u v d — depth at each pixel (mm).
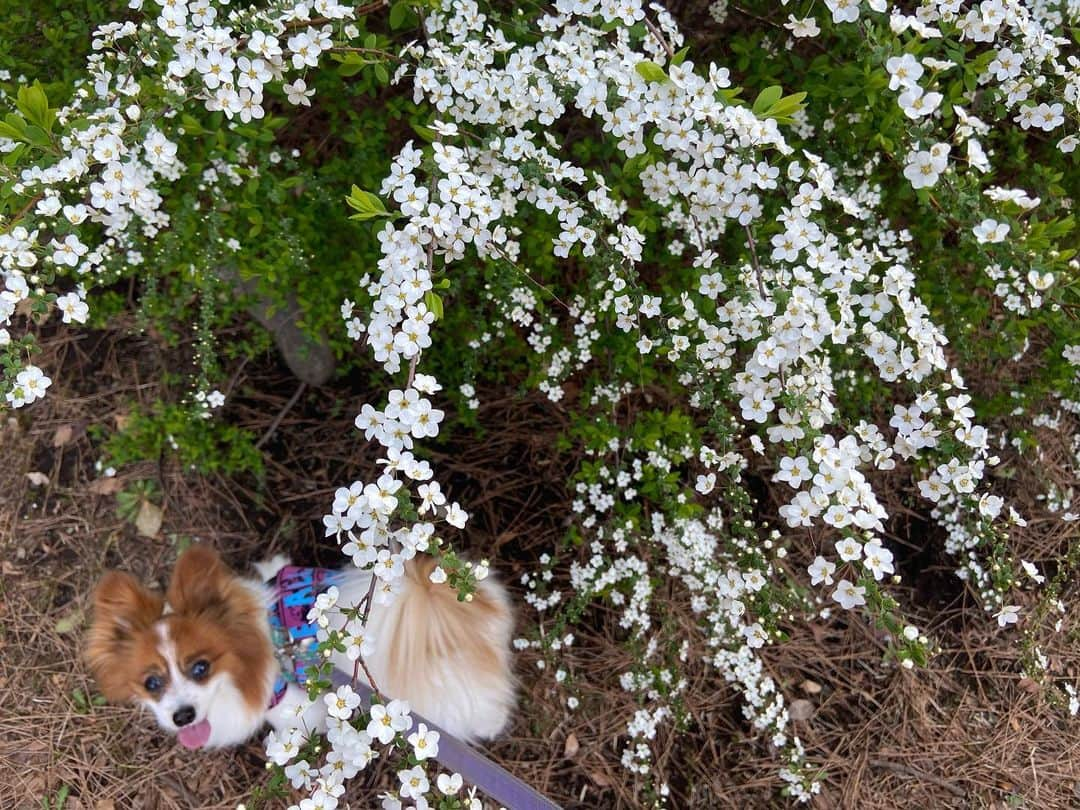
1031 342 863
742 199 493
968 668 889
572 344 800
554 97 521
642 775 842
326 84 703
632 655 821
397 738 434
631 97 483
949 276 739
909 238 661
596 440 786
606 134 695
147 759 833
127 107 493
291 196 824
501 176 559
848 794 842
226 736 711
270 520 916
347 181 761
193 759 834
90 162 478
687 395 837
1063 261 470
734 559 746
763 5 724
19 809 809
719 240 748
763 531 875
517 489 929
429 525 423
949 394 529
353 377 958
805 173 530
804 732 866
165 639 649
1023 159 706
